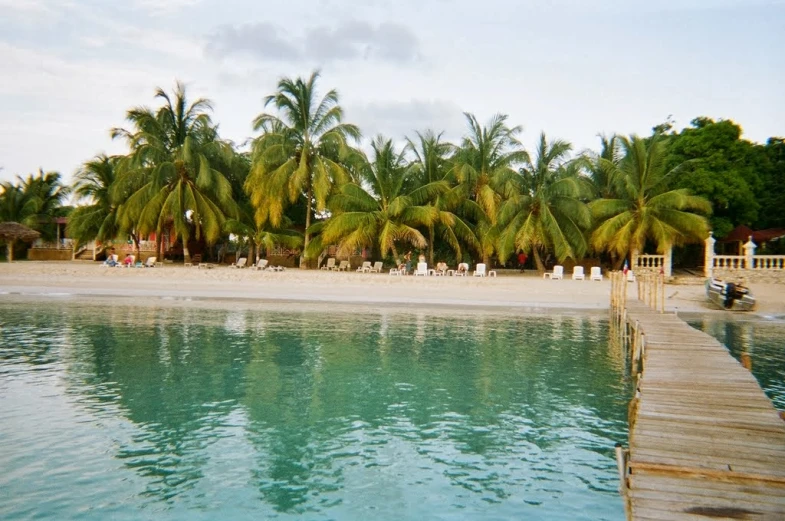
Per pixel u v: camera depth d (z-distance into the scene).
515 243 37.22
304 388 12.70
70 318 21.50
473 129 40.28
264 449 9.30
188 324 20.48
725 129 39.03
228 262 48.22
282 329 19.73
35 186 56.97
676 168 36.91
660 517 5.64
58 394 11.99
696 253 43.28
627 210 37.47
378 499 7.71
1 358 15.02
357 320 21.98
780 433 8.00
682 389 10.30
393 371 14.27
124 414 10.84
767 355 16.62
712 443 7.61
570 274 42.88
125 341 17.31
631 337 19.05
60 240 56.69
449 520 7.19
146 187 39.00
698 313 24.56
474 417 10.94
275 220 38.91
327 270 39.50
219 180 39.97
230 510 7.36
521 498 7.75
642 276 26.53
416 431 10.19
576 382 13.49
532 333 19.73
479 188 39.81
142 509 7.34
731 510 5.79
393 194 38.72
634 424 8.43
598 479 8.33
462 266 36.72
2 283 31.25
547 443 9.68
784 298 28.31
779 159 46.69
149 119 39.47
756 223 43.03
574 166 39.09
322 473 8.45
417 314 23.78
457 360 15.54
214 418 10.70
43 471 8.35
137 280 32.31
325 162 39.38
